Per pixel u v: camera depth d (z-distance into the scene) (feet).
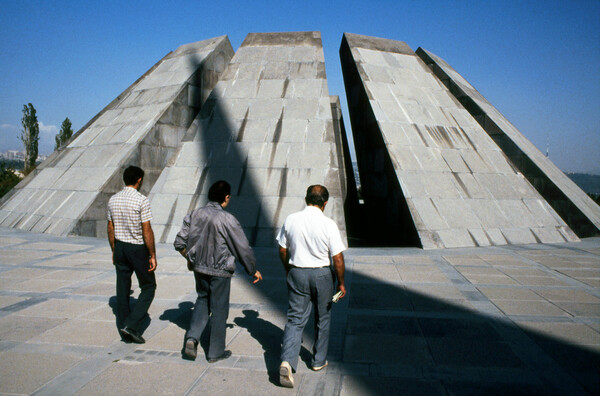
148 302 14.37
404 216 37.35
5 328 15.37
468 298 20.01
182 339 14.69
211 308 12.97
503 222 38.58
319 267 11.76
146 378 11.68
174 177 40.01
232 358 13.15
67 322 16.10
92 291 20.38
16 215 43.93
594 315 17.44
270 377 11.88
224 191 13.60
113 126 48.29
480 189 40.63
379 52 54.24
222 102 45.83
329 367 12.58
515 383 11.52
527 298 20.01
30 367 12.22
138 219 14.15
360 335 15.26
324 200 12.49
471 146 44.93
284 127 42.75
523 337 14.98
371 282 23.20
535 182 45.83
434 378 11.85
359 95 49.44
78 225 36.96
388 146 40.86
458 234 35.99
